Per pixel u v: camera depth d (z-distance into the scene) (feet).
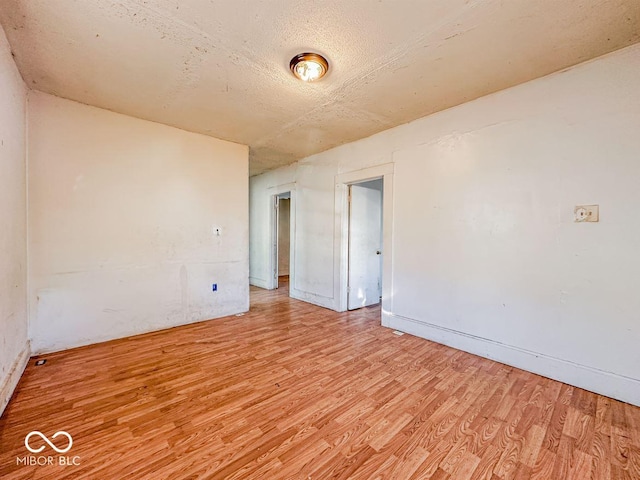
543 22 5.48
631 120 6.20
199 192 11.84
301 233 15.89
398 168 10.87
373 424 5.46
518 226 7.85
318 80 7.57
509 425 5.46
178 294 11.28
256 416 5.67
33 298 8.23
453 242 9.27
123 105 9.16
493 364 8.07
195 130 11.39
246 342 9.60
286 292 18.16
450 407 6.02
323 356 8.53
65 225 8.77
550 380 7.18
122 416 5.62
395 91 8.18
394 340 9.88
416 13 5.26
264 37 5.95
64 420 5.48
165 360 8.18
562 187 7.11
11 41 6.11
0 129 5.91
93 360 8.11
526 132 7.67
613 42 6.07
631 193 6.22
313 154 14.89
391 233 11.14
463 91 8.18
